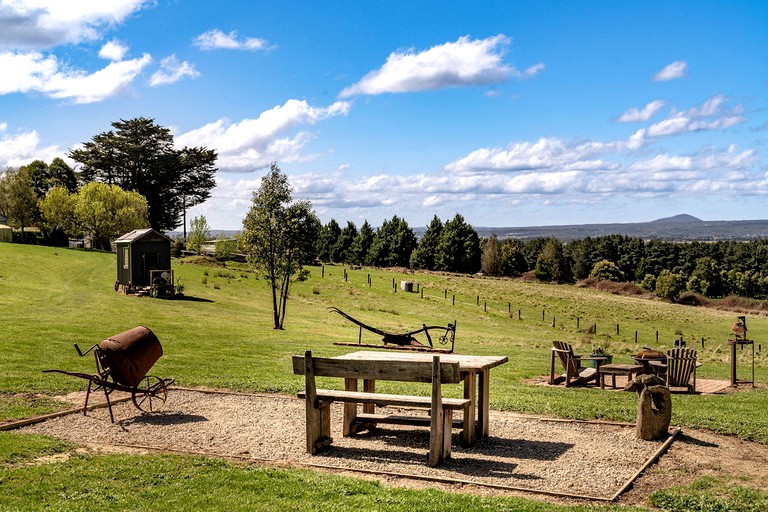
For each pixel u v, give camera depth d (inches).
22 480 295.3
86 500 272.5
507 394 567.8
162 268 1785.2
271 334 1095.0
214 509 265.4
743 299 3221.0
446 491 297.6
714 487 311.0
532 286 3289.9
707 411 512.1
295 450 368.2
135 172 3850.9
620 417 462.6
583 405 513.0
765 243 4909.0
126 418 436.8
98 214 3208.7
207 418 440.8
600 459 358.0
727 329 2324.1
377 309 1930.4
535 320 2140.7
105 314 1249.4
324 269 3031.5
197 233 3240.7
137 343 446.9
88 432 398.0
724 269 4682.6
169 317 1290.6
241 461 340.2
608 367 663.1
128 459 333.1
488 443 392.2
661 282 3312.0
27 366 605.6
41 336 826.8
